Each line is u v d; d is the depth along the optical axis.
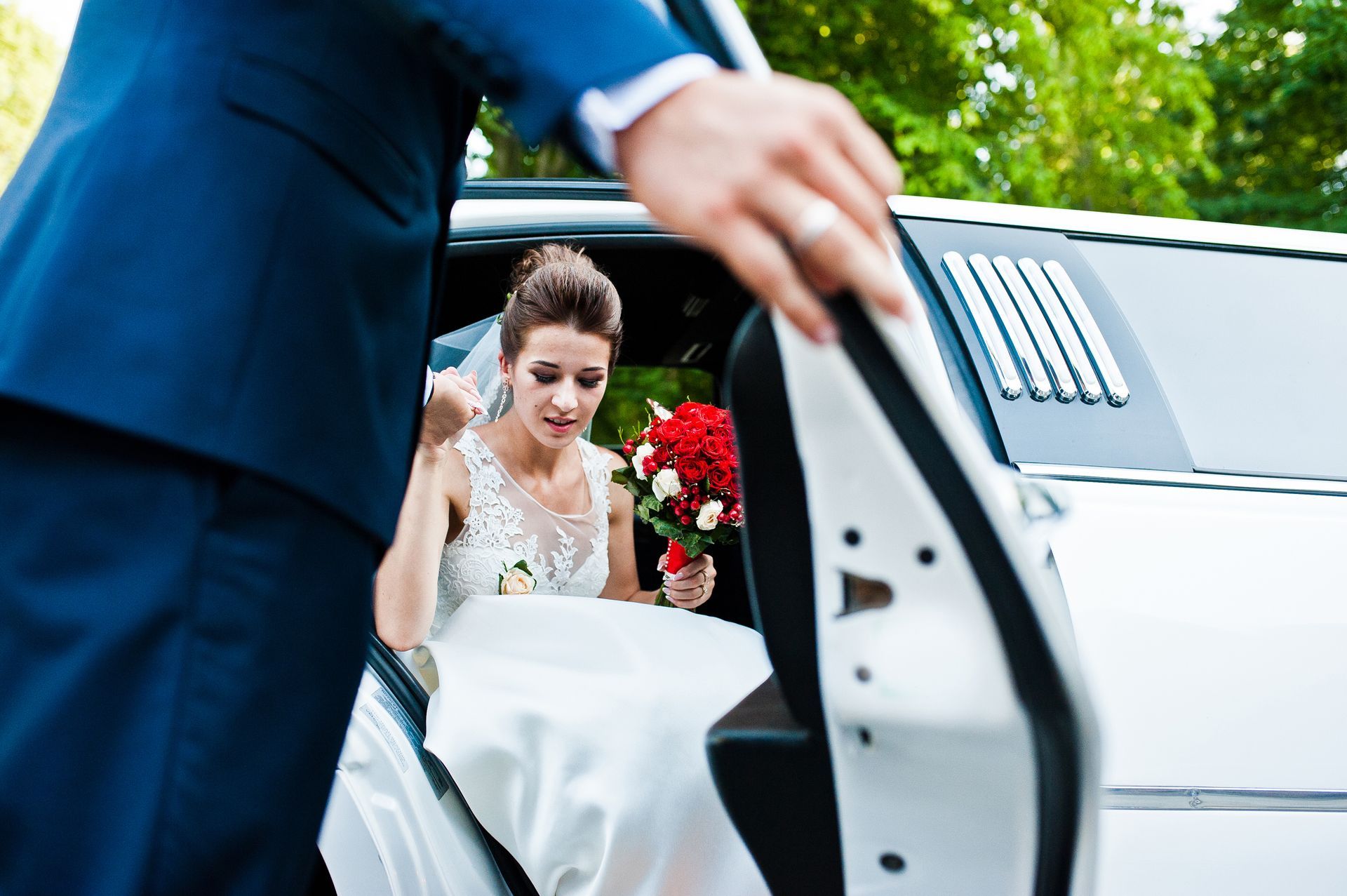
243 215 0.69
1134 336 1.74
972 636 0.68
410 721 1.55
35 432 0.66
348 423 0.73
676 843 1.42
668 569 2.11
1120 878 1.35
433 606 1.70
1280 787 1.41
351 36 0.74
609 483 2.31
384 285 0.77
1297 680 1.46
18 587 0.64
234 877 0.67
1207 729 1.42
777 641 0.88
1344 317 1.88
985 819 0.73
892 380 0.64
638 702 1.46
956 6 7.27
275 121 0.70
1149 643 1.44
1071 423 1.62
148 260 0.67
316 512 0.71
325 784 0.73
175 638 0.65
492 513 2.03
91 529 0.65
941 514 0.67
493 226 1.80
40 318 0.65
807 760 0.88
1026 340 1.68
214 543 0.67
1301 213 11.67
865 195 0.52
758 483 0.88
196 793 0.65
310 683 0.71
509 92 0.58
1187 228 1.94
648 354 2.59
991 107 7.64
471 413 1.75
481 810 1.45
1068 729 0.67
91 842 0.64
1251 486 1.61
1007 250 1.81
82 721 0.63
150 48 0.72
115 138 0.69
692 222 0.53
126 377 0.65
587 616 1.64
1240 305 1.84
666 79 0.54
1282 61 11.65
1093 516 1.52
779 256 0.52
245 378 0.67
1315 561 1.54
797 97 0.52
